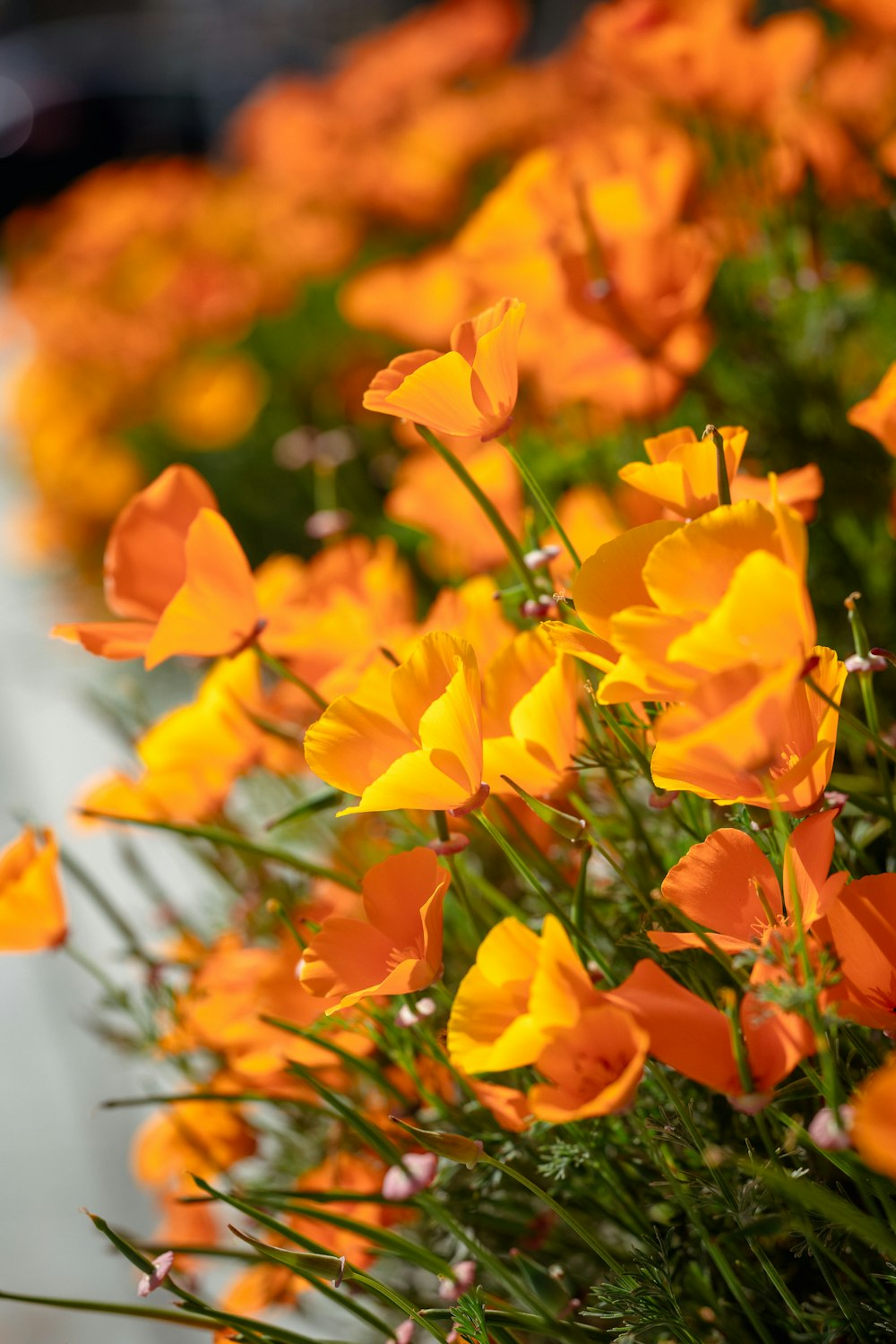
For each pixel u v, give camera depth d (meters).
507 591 0.84
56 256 2.93
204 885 1.52
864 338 1.12
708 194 1.15
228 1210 0.97
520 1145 0.82
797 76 1.11
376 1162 0.86
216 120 5.84
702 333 0.96
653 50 1.12
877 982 0.73
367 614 0.91
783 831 0.71
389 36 2.49
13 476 3.30
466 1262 0.83
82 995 1.60
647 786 0.89
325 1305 0.98
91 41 6.84
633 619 0.72
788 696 0.70
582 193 0.97
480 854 0.95
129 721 1.17
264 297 2.37
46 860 0.87
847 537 0.97
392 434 1.90
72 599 2.54
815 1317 0.76
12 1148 1.47
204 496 0.86
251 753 0.92
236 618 0.83
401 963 0.76
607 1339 0.79
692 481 0.77
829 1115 0.70
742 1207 0.75
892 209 1.07
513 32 2.42
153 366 2.48
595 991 0.73
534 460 1.19
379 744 0.76
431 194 2.03
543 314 1.01
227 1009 0.87
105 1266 1.27
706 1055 0.72
